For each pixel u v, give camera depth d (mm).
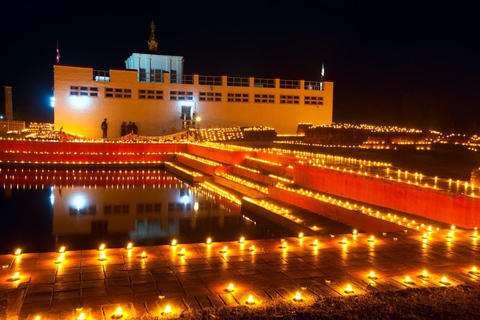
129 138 38594
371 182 13805
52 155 31359
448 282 6832
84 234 12820
